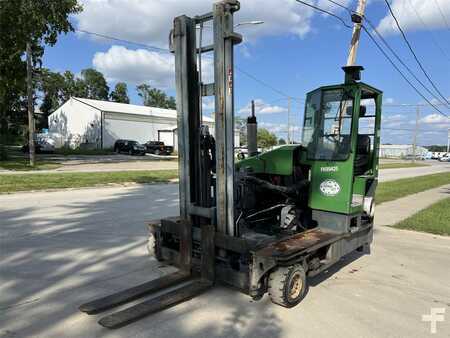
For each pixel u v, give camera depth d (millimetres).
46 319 3621
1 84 21266
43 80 58844
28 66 20719
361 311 4121
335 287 4832
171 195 12492
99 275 4820
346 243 5133
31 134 21422
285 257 3811
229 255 4359
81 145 47250
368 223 5977
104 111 44719
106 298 3975
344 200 4883
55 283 4523
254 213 5586
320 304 4250
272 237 4930
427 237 7898
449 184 21562
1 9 18406
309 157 5262
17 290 4293
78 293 4246
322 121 5164
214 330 3525
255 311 3953
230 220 4285
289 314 3939
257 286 3947
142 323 3592
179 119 4684
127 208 9680
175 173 20188
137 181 16016
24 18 18922
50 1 19688
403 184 19922
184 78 4523
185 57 4488
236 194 5254
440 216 10211
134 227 7504
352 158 4836
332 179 4992
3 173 16750
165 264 5258
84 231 7078
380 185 18812
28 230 7027
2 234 6676
